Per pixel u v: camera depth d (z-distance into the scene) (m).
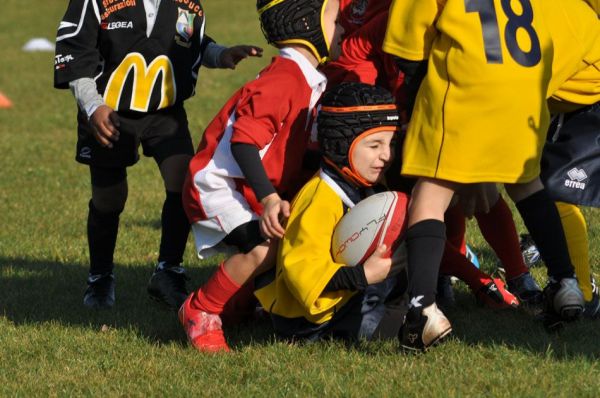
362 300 13.71
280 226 12.45
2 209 26.84
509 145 12.33
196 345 13.60
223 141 13.29
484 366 12.40
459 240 15.67
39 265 20.31
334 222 12.96
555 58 13.12
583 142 14.52
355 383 11.91
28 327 15.31
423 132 12.45
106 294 16.89
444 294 15.71
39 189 29.50
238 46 16.81
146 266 19.83
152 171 31.77
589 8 13.80
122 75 16.30
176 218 16.44
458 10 12.33
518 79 12.27
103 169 16.77
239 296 14.62
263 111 12.78
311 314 12.79
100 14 16.11
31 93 47.81
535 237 13.38
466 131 12.23
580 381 11.73
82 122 16.66
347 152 12.79
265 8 13.27
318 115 12.98
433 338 12.31
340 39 13.68
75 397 12.02
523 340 13.58
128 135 16.53
